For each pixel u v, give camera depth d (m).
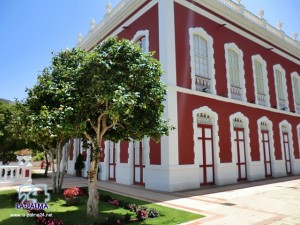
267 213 7.14
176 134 11.80
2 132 17.17
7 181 13.45
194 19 14.19
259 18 19.19
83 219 6.43
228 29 16.36
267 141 17.89
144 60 6.77
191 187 11.88
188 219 6.42
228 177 13.84
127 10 15.44
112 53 6.60
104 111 6.29
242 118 15.83
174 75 12.38
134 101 5.86
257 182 14.48
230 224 6.06
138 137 7.05
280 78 20.89
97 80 6.22
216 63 14.97
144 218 6.45
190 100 12.88
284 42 20.81
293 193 10.53
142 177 13.30
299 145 20.97
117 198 9.34
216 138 13.73
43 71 7.84
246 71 17.09
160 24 12.92
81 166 19.44
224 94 14.97
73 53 7.64
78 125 6.07
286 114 20.17
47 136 6.47
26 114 9.05
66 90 6.20
